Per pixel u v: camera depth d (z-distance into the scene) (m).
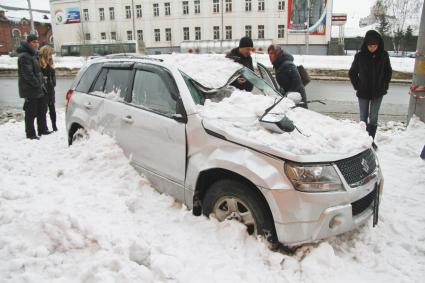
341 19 48.09
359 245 3.52
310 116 4.18
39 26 69.62
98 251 3.04
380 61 6.31
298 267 3.15
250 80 4.65
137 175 4.34
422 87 7.24
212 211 3.62
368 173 3.45
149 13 52.50
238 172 3.28
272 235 3.25
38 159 5.38
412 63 24.02
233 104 3.97
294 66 6.30
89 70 5.58
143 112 4.28
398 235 3.86
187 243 3.35
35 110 7.26
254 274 3.02
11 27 65.75
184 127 3.76
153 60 4.51
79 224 3.19
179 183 3.86
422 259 3.45
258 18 48.66
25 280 2.73
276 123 3.47
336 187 3.14
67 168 4.66
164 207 3.96
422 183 5.21
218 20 50.03
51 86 7.91
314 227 3.08
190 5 50.75
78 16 54.97
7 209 3.47
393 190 5.01
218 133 3.49
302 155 3.15
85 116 5.22
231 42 44.44
